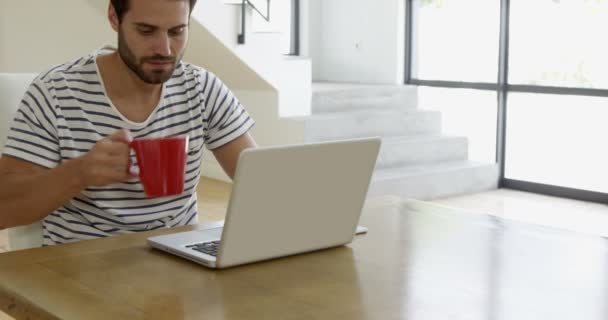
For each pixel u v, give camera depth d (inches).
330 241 60.7
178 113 73.5
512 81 236.8
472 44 249.0
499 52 237.0
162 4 63.7
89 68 70.9
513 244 63.2
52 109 68.6
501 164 239.3
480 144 248.2
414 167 229.1
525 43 232.8
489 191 233.8
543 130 230.2
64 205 69.6
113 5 66.5
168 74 66.4
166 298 49.8
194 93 74.5
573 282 53.9
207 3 205.0
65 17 221.9
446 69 258.2
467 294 51.1
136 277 53.8
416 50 268.2
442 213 73.7
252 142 78.1
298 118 223.8
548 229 68.2
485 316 47.3
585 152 221.6
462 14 251.4
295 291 51.3
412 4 267.7
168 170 55.4
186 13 65.4
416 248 61.7
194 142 74.1
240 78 228.8
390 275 54.9
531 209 209.2
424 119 247.9
